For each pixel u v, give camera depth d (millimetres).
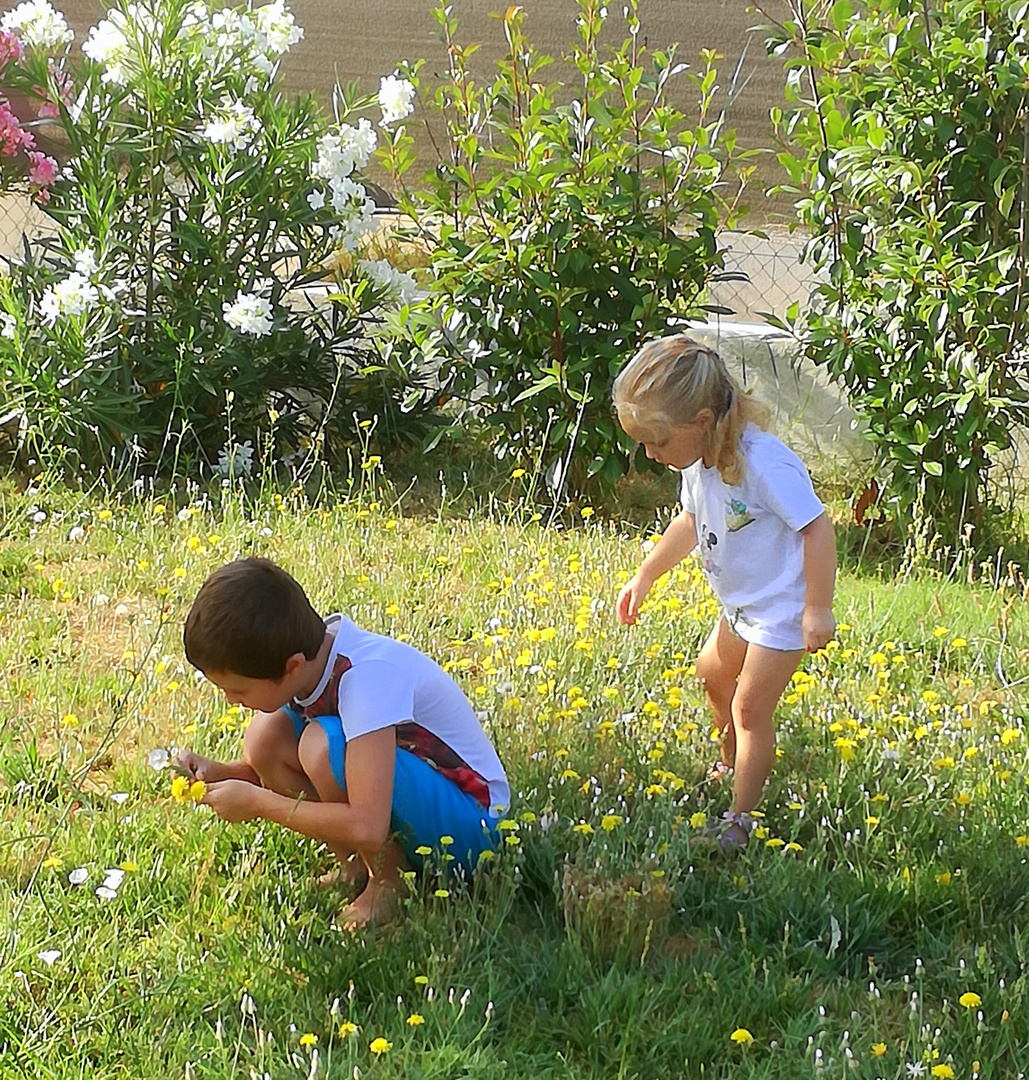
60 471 6418
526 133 6535
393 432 7098
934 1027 2838
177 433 6703
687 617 5023
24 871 3279
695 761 3977
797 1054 2729
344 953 2965
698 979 2912
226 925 3088
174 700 4145
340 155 6746
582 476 6820
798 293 8148
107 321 6457
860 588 5668
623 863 3254
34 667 4500
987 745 4027
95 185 6703
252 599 3014
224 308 6730
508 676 4336
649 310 6551
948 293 5895
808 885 3289
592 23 6562
